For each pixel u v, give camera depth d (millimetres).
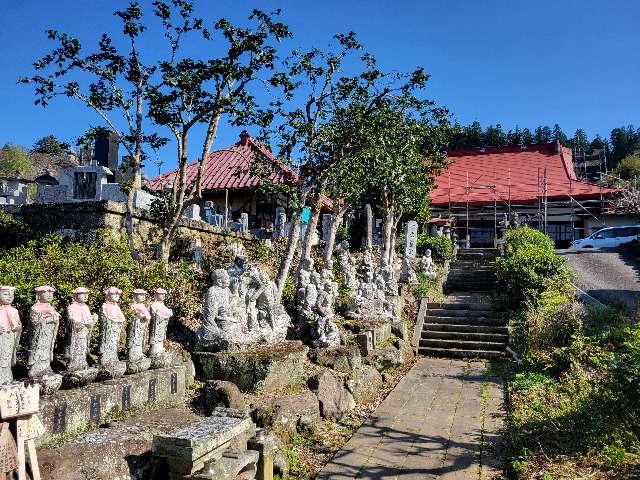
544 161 36938
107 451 4758
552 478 5625
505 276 15719
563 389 8766
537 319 12234
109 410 5480
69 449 4594
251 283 8703
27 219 12297
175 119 9703
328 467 6508
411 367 12055
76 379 5238
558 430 6934
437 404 9141
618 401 6336
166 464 4953
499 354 12922
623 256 22922
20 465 3979
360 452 6980
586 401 7207
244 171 13102
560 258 15852
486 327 14172
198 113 9523
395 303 13875
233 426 5207
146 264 9375
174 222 10188
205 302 7914
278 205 21547
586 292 16094
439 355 13391
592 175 54438
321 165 12000
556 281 15133
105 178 15305
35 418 4133
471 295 18016
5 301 4652
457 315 15352
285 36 9391
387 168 12828
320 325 9859
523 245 18875
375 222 25047
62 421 4891
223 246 14523
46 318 5027
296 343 8766
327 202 23969
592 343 10289
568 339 11188
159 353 6520
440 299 17031
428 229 29375
